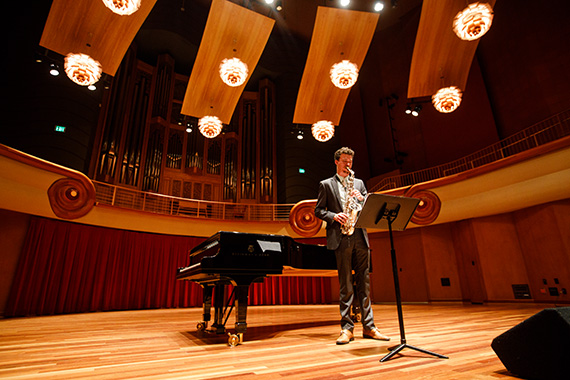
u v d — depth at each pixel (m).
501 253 8.07
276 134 12.80
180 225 8.95
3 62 8.58
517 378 1.35
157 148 10.98
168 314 6.68
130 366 1.74
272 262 2.56
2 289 6.68
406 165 11.00
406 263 9.71
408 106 9.78
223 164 12.12
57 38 7.46
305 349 2.12
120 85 10.54
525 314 4.71
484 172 7.71
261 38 8.72
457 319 4.11
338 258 2.46
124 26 7.65
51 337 3.09
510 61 8.95
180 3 11.62
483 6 5.47
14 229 7.04
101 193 9.32
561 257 6.96
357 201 2.54
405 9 11.98
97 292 7.89
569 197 6.84
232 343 2.34
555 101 7.88
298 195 11.52
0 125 8.16
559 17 8.02
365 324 2.46
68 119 8.77
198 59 8.80
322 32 8.84
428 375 1.42
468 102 9.84
